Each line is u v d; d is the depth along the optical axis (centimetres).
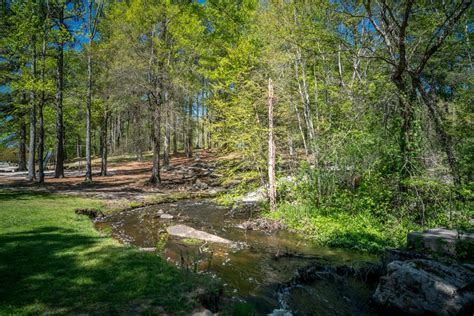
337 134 982
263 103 1277
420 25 925
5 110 2291
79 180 2109
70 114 2406
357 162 956
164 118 1981
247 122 1280
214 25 2255
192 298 417
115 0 2059
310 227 991
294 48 1298
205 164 2655
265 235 953
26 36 1767
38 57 1962
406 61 849
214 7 2164
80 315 359
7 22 1823
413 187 835
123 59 1867
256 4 1905
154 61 1953
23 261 531
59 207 1107
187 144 3434
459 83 1128
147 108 2078
